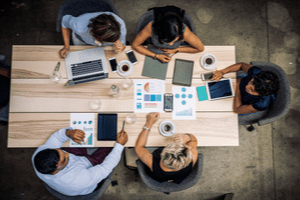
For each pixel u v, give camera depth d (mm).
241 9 2492
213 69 1582
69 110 1516
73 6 1609
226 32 2467
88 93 1536
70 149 1630
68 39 1591
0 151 2221
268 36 2475
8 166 2211
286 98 1488
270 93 1359
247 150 2311
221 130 1523
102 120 1502
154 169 1401
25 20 2404
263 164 2297
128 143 1505
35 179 2209
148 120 1487
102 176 1471
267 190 2266
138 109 1527
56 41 2393
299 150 2320
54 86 1531
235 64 1579
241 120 1821
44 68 1540
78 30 1478
